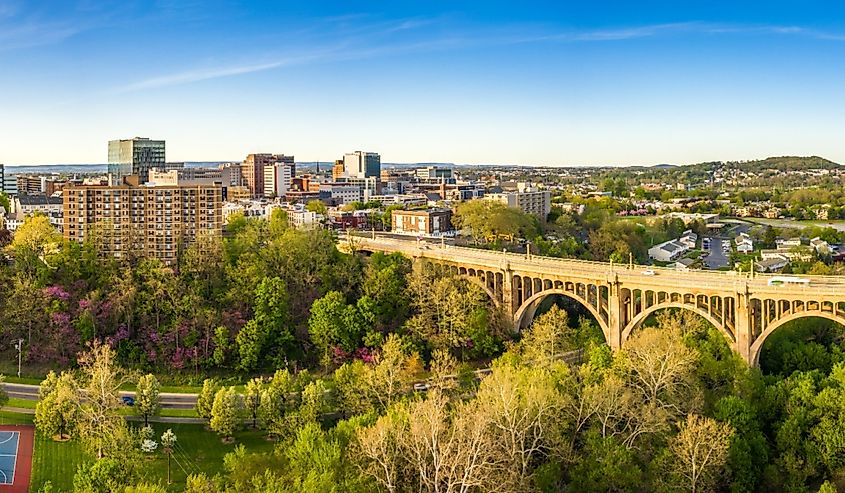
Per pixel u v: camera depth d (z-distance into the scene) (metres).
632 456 96.06
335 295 158.62
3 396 124.69
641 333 133.75
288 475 85.31
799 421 107.81
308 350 158.00
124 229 189.00
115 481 90.69
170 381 145.38
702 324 147.00
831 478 103.06
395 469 88.69
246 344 150.50
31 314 151.25
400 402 108.06
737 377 119.94
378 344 154.25
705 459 92.19
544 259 178.00
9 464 109.06
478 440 85.06
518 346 149.75
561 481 99.44
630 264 159.75
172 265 184.75
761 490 102.12
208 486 90.62
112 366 134.38
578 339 156.12
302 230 194.75
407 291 168.88
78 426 112.12
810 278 140.62
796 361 134.88
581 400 106.25
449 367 135.62
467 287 170.38
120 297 154.62
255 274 168.38
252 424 124.25
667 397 112.75
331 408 120.94
